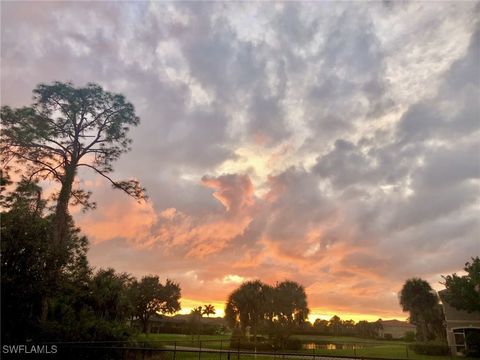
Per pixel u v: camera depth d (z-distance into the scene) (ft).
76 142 96.27
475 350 110.73
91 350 63.77
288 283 153.79
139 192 103.45
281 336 142.72
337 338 238.48
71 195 94.73
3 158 89.76
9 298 54.24
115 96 99.96
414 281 188.44
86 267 75.10
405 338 210.79
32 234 58.34
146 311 210.18
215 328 268.21
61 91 94.32
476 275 110.73
